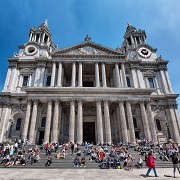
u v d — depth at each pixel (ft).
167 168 72.23
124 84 149.18
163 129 146.92
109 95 134.21
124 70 157.28
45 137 116.88
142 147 105.81
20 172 58.44
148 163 50.42
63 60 157.17
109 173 56.18
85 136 148.15
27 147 107.55
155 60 179.22
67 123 150.51
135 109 147.33
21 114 144.36
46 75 159.33
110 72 175.22
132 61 166.71
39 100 130.62
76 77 163.53
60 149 104.88
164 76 167.73
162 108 152.76
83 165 74.49
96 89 134.51
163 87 162.50
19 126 141.38
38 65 160.66
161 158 88.89
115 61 160.76
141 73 166.61
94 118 153.07
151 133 124.67
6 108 143.13
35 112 125.29
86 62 158.30
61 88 132.87
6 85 153.38
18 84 156.97
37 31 195.42
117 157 75.20
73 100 130.52
